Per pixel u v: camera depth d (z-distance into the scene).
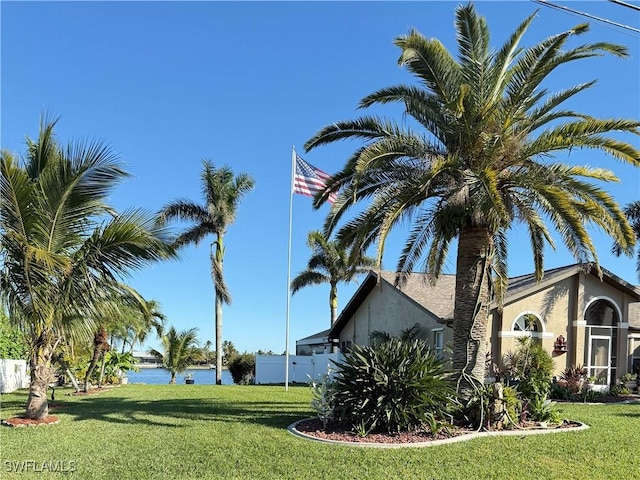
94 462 8.80
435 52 12.32
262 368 34.88
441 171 12.35
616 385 22.03
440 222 13.59
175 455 9.31
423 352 13.22
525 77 12.48
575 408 16.95
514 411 12.37
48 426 12.16
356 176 11.61
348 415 11.80
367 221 12.51
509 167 12.92
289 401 17.91
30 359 12.95
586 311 23.66
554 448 10.02
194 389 23.78
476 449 9.88
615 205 12.97
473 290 13.01
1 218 12.31
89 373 21.86
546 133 12.51
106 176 12.83
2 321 22.91
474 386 12.39
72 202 12.71
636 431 12.09
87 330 13.57
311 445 10.15
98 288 13.32
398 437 10.88
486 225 12.96
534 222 13.39
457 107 11.70
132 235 12.77
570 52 12.20
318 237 38.19
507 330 21.78
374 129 13.34
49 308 12.60
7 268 12.50
